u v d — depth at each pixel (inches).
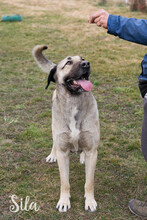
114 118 191.3
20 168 140.9
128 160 146.9
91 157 116.2
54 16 568.1
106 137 168.9
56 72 115.7
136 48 366.6
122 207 115.8
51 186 128.5
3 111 203.3
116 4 621.0
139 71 281.0
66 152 117.7
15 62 317.4
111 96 226.4
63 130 112.7
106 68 292.0
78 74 106.2
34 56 120.4
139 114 193.9
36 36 429.1
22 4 709.3
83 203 118.7
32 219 109.8
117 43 390.0
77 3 704.4
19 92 237.5
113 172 137.9
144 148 104.4
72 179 134.2
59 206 115.2
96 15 91.8
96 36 424.5
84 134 112.3
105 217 110.2
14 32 451.8
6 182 131.1
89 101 111.7
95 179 133.2
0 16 567.8
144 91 100.1
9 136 170.9
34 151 156.1
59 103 112.3
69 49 364.5
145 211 108.6
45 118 193.8
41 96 229.6
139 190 125.5
